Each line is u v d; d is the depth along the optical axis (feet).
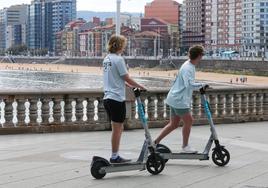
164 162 26.76
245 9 608.60
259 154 32.22
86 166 28.02
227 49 644.69
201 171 26.94
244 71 467.11
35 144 35.68
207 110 28.53
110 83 25.86
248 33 604.90
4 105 41.22
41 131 41.24
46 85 335.26
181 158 28.60
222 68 491.31
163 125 45.52
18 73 558.56
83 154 31.73
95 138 38.75
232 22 641.40
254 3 592.60
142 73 493.36
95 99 42.91
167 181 24.63
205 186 23.65
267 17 588.50
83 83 361.71
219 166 28.25
